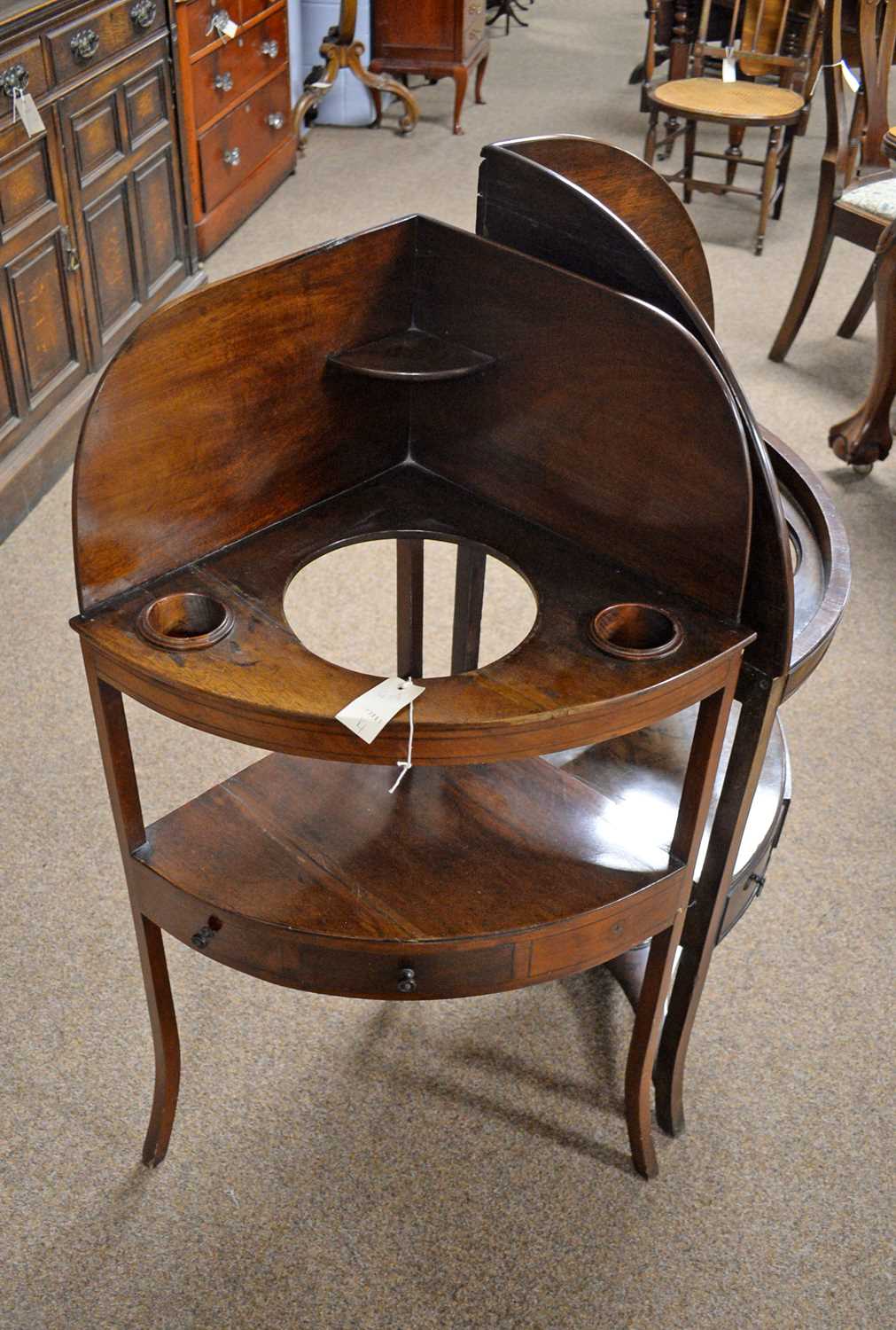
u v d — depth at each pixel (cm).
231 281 123
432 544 293
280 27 447
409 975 129
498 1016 184
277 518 139
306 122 539
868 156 344
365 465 146
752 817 159
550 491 136
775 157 413
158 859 136
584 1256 155
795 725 239
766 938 196
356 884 133
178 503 127
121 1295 149
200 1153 165
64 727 232
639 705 115
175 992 186
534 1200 161
